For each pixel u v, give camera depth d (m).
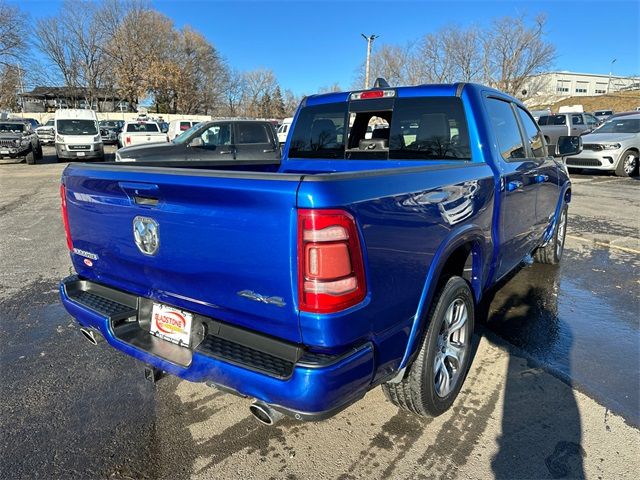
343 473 2.44
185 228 2.20
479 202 2.99
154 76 61.09
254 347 2.16
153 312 2.58
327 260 1.86
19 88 61.53
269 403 2.04
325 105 4.40
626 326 4.20
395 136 3.90
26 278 5.47
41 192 12.23
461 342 3.00
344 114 4.27
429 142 3.70
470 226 2.87
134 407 3.00
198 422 2.86
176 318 2.45
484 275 3.25
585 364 3.52
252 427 2.81
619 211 9.48
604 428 2.77
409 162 3.73
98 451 2.60
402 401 2.69
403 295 2.26
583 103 58.50
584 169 16.78
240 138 11.89
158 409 2.98
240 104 85.25
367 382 2.11
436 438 2.69
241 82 84.88
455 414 2.91
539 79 41.59
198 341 2.34
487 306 4.66
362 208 1.98
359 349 2.05
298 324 1.95
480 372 3.40
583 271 5.76
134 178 2.35
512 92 37.34
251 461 2.53
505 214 3.49
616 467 2.45
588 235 7.57
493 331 4.09
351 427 2.80
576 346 3.82
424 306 2.43
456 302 2.88
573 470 2.43
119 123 37.03
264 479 2.40
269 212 1.91
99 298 2.87
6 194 11.87
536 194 4.35
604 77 74.38
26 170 17.70
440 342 2.80
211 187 2.03
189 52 68.69
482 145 3.41
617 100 56.75
